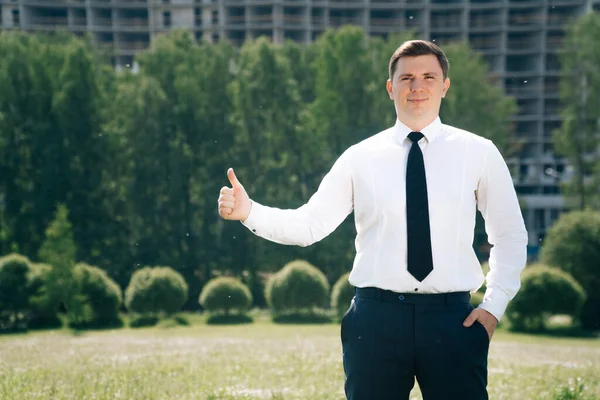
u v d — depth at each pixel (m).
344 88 39.38
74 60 36.47
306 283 22.80
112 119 38.94
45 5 71.94
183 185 37.72
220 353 10.05
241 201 3.15
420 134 3.11
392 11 76.56
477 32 75.94
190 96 38.25
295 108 39.34
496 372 7.93
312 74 44.50
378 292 3.04
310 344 12.05
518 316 19.92
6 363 8.50
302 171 39.50
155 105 37.75
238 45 74.25
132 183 37.09
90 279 21.98
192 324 22.09
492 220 3.14
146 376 7.12
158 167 37.31
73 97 35.97
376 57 41.81
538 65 75.38
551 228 23.69
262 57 38.94
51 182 35.16
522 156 75.25
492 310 3.01
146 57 41.09
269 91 38.81
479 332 2.99
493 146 3.15
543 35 74.81
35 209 34.78
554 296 19.70
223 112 38.78
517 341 16.42
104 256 34.94
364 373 3.02
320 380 6.96
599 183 40.34
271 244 35.12
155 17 73.06
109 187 37.47
